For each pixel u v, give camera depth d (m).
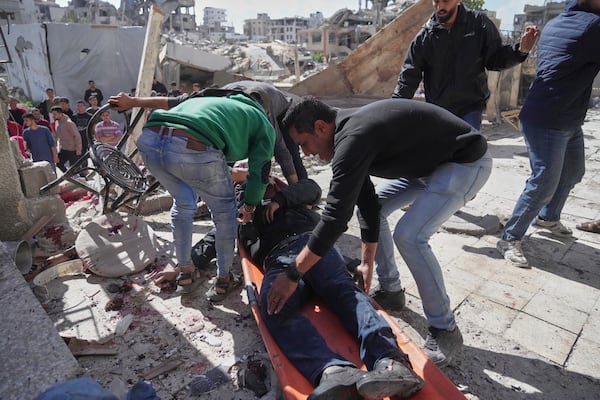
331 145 2.12
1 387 1.79
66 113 8.61
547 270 3.49
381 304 2.92
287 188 2.96
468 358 2.50
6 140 3.46
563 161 3.54
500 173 6.29
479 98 3.88
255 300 2.44
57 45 14.02
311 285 2.40
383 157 2.09
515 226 3.61
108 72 14.56
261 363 2.40
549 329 2.76
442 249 3.88
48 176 3.84
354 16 54.28
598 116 11.23
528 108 3.37
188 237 2.90
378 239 2.53
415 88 3.98
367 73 10.31
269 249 2.86
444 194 2.19
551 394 2.25
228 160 2.71
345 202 1.87
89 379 1.67
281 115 4.03
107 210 3.60
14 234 3.65
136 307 2.93
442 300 2.32
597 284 3.29
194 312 2.89
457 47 3.65
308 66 39.72
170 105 3.09
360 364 2.06
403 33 9.82
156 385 2.25
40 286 3.03
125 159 3.51
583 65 3.08
